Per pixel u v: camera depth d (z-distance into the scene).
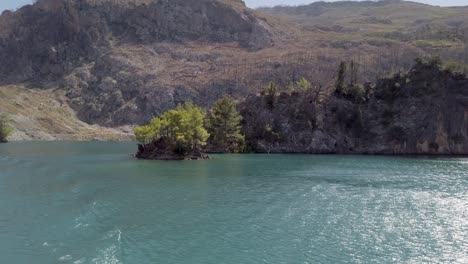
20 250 40.00
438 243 44.47
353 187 75.81
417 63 167.38
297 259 39.41
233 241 44.19
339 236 46.41
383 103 165.50
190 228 48.72
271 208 58.78
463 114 159.25
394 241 44.97
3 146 176.25
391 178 87.62
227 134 157.50
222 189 73.38
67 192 69.25
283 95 171.12
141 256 39.28
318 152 158.88
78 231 46.47
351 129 163.50
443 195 68.62
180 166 108.38
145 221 51.38
